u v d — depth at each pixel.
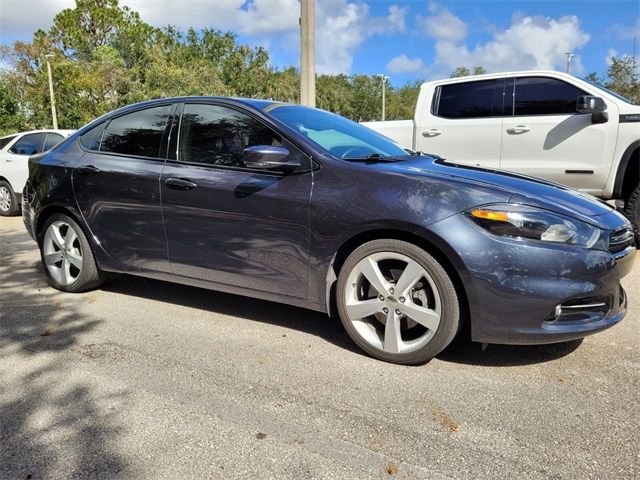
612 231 2.83
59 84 33.62
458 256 2.74
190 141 3.68
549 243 2.71
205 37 56.56
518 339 2.78
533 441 2.32
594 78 23.86
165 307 4.08
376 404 2.63
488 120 6.07
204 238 3.54
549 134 5.72
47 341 3.42
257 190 3.29
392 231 2.97
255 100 3.73
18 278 4.93
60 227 4.39
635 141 5.30
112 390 2.77
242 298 4.29
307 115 3.83
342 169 3.12
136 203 3.80
